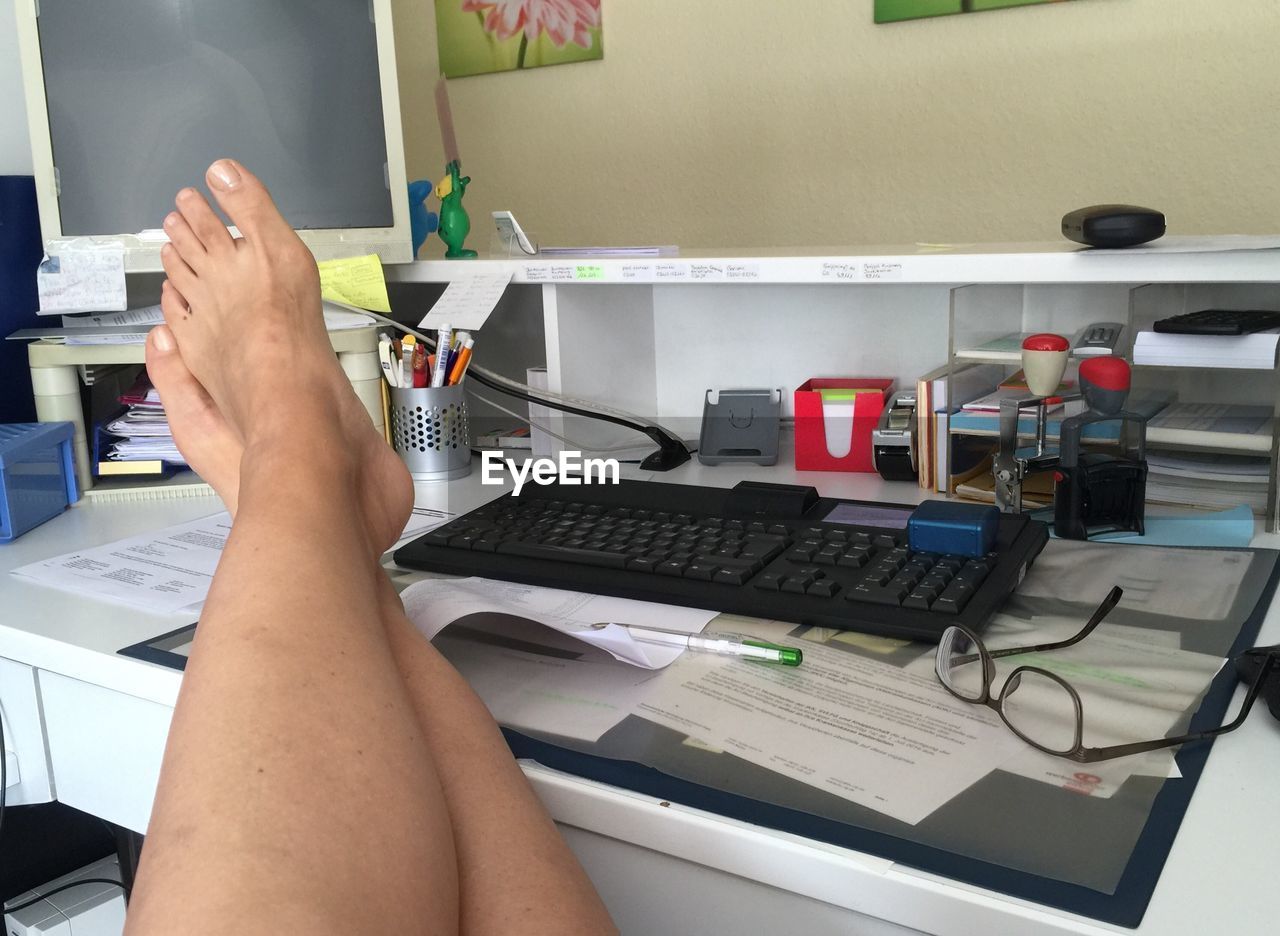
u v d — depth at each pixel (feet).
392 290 4.35
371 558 1.87
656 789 1.63
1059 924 1.28
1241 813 1.49
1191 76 5.35
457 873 1.49
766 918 1.57
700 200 6.89
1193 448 2.77
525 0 7.11
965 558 2.32
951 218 6.15
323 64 3.57
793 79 6.41
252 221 2.62
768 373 3.96
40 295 3.47
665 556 2.46
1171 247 2.69
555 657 2.10
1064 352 2.90
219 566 1.72
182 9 3.44
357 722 1.48
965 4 5.78
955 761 1.64
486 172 7.61
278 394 2.18
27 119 3.69
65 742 2.45
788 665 1.98
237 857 1.29
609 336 3.86
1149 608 2.20
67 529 3.15
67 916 3.94
